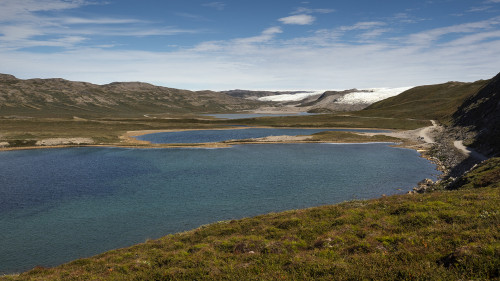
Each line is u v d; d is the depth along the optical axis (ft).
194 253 68.85
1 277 71.51
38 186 191.42
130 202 160.15
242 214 141.49
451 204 74.74
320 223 79.41
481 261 37.81
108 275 61.36
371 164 255.91
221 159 286.66
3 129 471.21
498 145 226.58
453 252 42.19
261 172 227.81
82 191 180.45
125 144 387.75
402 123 572.51
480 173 132.67
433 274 37.55
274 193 172.86
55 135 419.33
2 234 122.62
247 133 549.95
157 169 241.96
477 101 416.26
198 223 132.16
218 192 176.04
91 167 251.39
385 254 48.78
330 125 606.55
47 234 122.62
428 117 595.06
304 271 46.09
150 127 605.31
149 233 123.03
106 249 110.32
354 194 168.96
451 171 216.54
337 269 44.29
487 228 52.31
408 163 258.57
